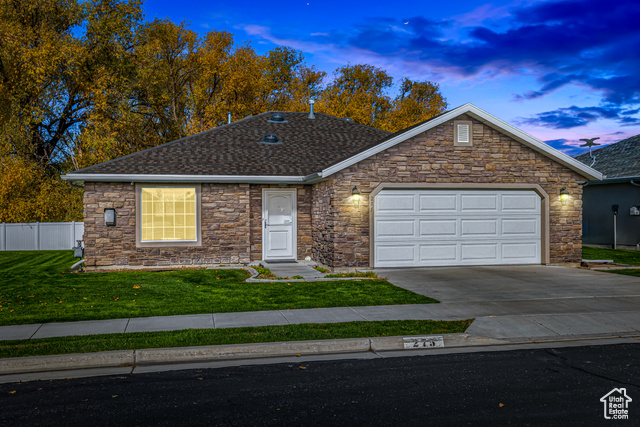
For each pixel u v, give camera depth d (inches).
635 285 455.2
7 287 451.5
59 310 355.6
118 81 1155.9
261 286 451.5
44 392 213.2
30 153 1083.3
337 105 1551.4
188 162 627.2
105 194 582.2
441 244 572.7
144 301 386.6
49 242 959.0
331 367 246.2
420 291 427.8
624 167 873.5
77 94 1202.0
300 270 562.9
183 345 268.8
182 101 1427.2
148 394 209.2
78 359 250.5
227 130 748.6
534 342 295.6
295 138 745.0
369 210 551.2
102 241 581.3
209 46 1409.9
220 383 222.8
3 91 1051.9
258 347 268.4
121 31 1187.3
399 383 221.3
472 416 183.8
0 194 964.6
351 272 540.1
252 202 634.2
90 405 197.2
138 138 1181.1
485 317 333.7
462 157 572.1
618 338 301.7
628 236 831.1
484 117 566.3
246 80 1385.3
